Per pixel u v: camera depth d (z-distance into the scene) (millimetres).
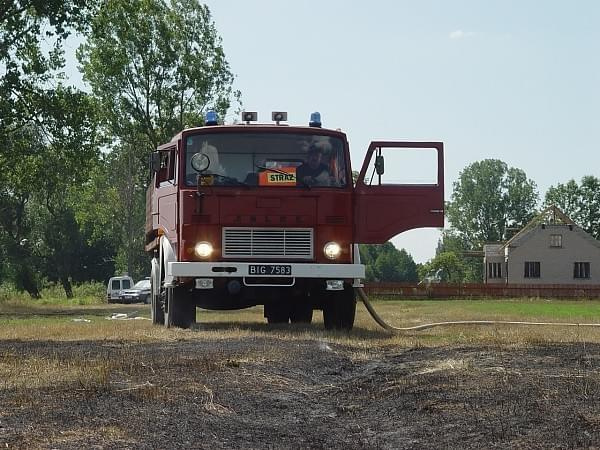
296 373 10875
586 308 43438
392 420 7945
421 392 9062
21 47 47875
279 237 17656
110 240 105562
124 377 9883
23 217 98562
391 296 72062
